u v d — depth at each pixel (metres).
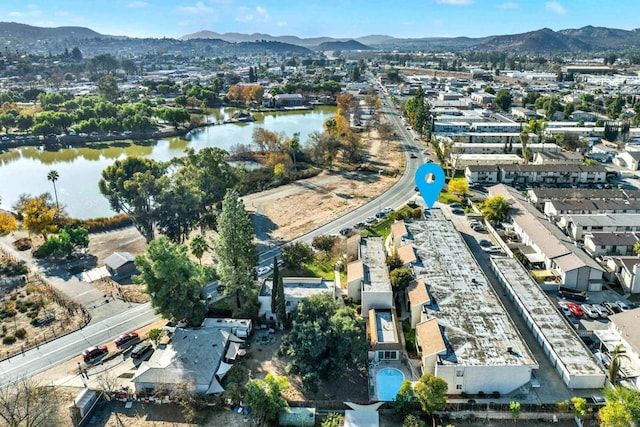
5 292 99.56
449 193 155.38
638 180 166.75
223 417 65.81
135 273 107.69
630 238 107.25
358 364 76.12
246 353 78.69
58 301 95.31
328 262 108.88
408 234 110.81
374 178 176.38
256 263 92.62
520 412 64.19
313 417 63.91
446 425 61.56
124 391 69.31
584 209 128.12
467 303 82.25
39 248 116.12
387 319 82.69
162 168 137.38
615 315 79.75
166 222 116.06
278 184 171.25
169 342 78.31
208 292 97.94
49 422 64.44
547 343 74.88
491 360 67.88
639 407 56.06
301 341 71.31
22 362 77.31
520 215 123.69
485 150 195.25
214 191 134.12
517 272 96.88
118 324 87.81
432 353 69.50
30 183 181.38
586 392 67.56
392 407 66.06
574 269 94.19
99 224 136.50
